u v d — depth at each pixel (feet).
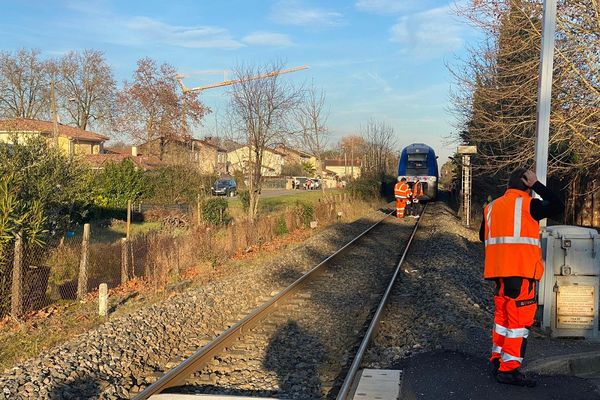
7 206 30.55
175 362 24.31
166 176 89.66
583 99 42.06
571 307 22.48
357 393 18.66
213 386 21.18
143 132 201.05
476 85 52.13
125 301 35.42
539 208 17.87
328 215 88.99
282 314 32.30
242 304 34.96
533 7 43.78
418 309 31.32
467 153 75.82
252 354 25.03
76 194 42.86
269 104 75.31
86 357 23.21
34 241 32.76
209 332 29.12
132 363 23.80
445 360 21.54
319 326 29.91
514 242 18.07
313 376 22.30
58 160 41.78
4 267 30.32
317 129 105.09
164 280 39.88
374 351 24.45
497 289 18.88
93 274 41.04
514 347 18.21
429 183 117.39
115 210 88.63
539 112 23.98
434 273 41.63
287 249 57.93
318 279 42.68
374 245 62.13
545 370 19.43
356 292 38.34
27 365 22.06
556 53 40.75
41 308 33.22
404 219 95.04
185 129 139.64
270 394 20.39
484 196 104.73
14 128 59.21
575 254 22.31
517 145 51.57
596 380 18.85
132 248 42.78
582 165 44.50
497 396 17.63
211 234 53.72
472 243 64.59
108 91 219.41
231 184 146.10
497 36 47.78
